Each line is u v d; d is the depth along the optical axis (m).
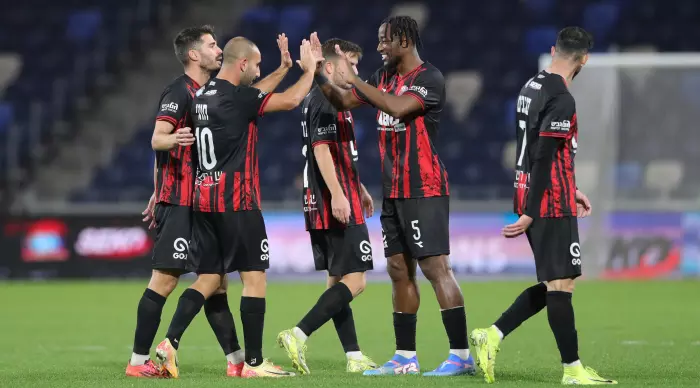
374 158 81.44
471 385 22.08
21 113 86.56
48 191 81.38
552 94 22.42
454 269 66.44
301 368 24.58
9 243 66.88
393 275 25.81
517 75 90.00
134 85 90.56
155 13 95.06
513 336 35.91
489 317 43.03
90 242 66.94
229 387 21.77
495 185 80.62
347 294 25.20
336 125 25.53
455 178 81.12
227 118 24.30
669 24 90.69
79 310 48.47
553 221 22.62
